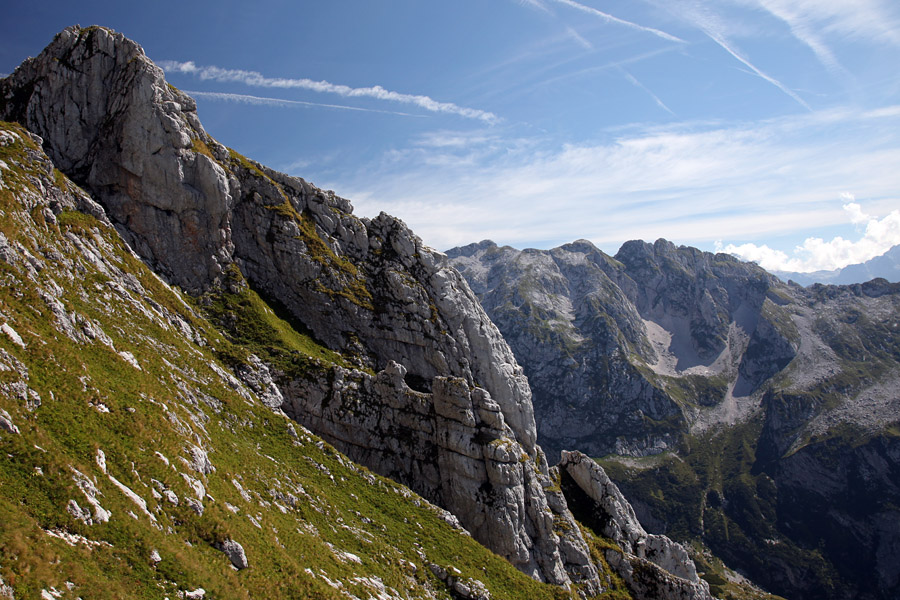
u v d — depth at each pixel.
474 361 118.06
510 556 85.69
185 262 98.69
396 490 81.69
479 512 87.69
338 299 110.25
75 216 78.62
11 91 97.56
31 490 35.22
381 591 58.44
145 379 59.00
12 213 62.81
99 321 63.12
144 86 97.00
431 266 122.75
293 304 108.38
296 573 49.44
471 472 89.50
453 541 77.88
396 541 71.50
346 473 79.38
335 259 114.50
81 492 37.22
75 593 31.78
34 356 46.12
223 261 103.06
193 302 95.69
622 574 101.25
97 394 48.19
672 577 100.38
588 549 99.62
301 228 113.50
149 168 96.00
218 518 47.38
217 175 101.25
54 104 96.81
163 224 97.06
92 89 98.56
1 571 29.47
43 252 64.50
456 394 92.25
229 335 94.50
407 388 96.12
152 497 43.41
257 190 111.38
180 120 100.62
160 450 48.69
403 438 92.88
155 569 37.62
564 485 119.81
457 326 118.38
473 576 72.75
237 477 58.72
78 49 99.88
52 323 53.06
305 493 68.12
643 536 119.12
